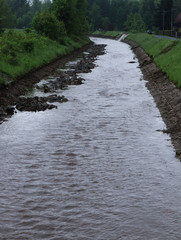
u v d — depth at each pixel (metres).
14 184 12.90
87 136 18.31
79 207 11.38
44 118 21.66
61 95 28.33
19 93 28.05
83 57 61.19
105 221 10.61
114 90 30.69
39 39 54.69
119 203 11.61
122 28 196.00
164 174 13.80
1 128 19.50
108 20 199.62
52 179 13.34
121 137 18.19
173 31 111.69
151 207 11.35
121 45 102.56
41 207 11.38
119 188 12.63
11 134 18.52
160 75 34.31
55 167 14.42
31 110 23.36
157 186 12.78
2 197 11.98
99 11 199.38
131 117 22.03
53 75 38.28
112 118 21.78
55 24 64.25
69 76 37.94
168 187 12.72
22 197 11.99
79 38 94.94
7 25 102.44
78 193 12.27
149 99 27.16
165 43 52.88
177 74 29.36
